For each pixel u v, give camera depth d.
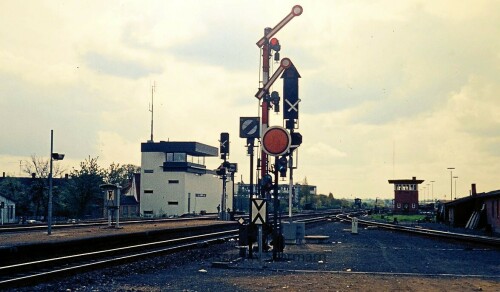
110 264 19.52
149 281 15.95
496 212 56.03
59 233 35.53
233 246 31.48
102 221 62.38
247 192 159.75
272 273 18.06
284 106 28.91
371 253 26.47
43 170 92.06
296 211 129.75
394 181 141.38
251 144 28.31
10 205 72.75
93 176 87.50
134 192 113.31
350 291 14.07
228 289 14.34
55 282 15.23
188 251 27.25
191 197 111.88
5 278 15.05
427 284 15.42
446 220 79.75
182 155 109.56
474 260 23.47
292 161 32.50
